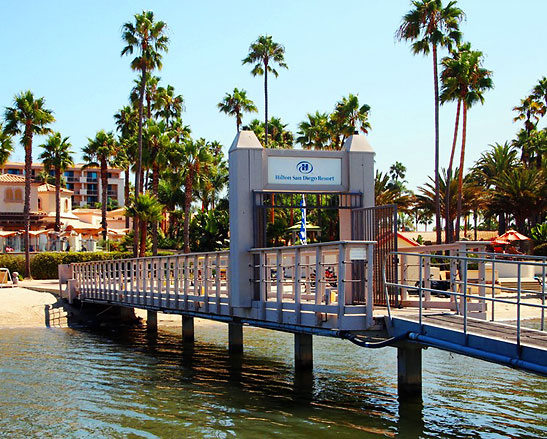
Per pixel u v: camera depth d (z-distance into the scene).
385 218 13.65
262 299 14.38
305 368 16.17
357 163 15.27
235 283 14.98
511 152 58.09
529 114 65.62
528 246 45.22
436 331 10.56
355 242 11.53
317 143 58.38
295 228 38.34
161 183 62.31
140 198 44.06
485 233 68.06
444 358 18.19
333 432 11.05
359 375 15.91
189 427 11.43
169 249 61.03
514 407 12.61
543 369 8.32
